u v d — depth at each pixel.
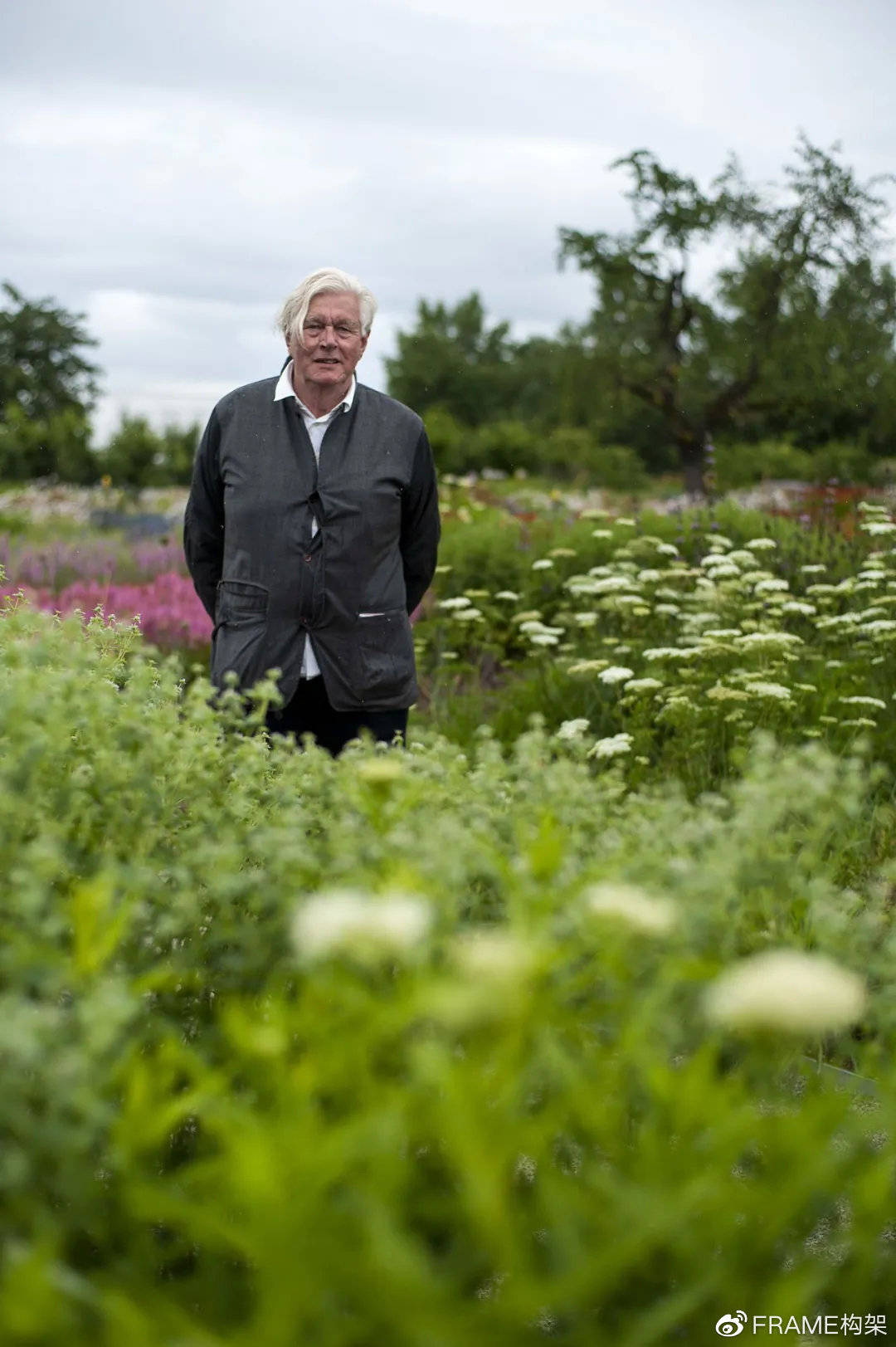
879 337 42.94
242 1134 1.20
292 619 4.00
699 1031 1.57
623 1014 1.47
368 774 2.06
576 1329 1.29
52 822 1.78
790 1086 1.81
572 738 2.65
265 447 4.05
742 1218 1.35
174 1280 1.50
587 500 17.42
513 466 56.91
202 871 1.81
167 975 1.46
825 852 3.18
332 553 4.00
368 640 4.06
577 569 9.54
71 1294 1.11
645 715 5.54
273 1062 1.34
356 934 1.30
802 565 8.87
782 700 5.29
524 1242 1.23
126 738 2.05
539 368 84.75
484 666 8.18
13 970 1.42
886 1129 1.42
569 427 53.31
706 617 6.75
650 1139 1.24
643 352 47.06
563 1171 1.54
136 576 11.47
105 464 36.94
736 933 1.88
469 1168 1.13
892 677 6.36
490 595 9.06
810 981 1.15
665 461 53.91
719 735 5.37
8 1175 1.22
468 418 84.56
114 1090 1.44
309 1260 1.06
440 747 2.56
